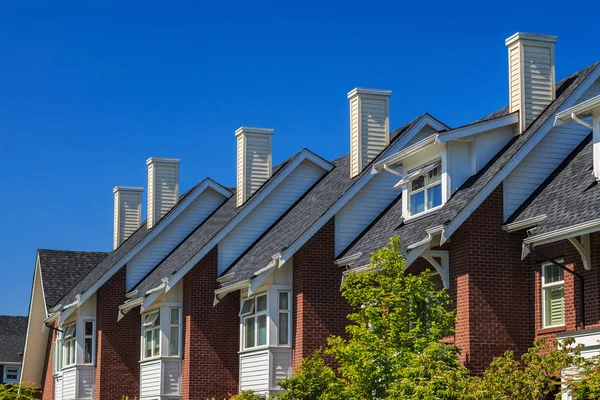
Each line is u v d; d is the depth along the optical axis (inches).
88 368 1785.2
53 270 2114.9
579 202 918.4
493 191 1033.5
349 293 1042.1
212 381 1493.6
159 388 1530.5
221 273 1513.3
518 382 829.8
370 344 997.2
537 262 1015.6
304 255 1291.8
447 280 1051.9
